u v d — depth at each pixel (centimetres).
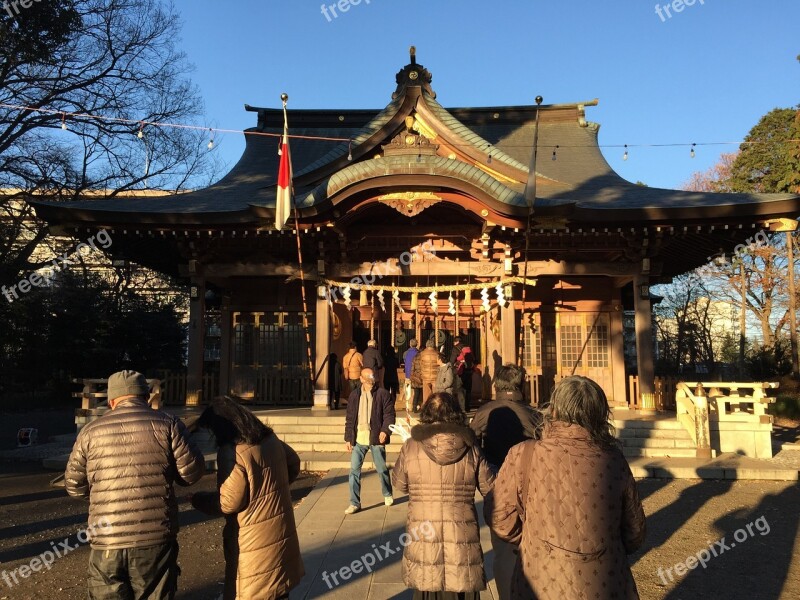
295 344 1702
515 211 1302
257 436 369
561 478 269
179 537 730
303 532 705
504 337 1447
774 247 3173
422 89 1466
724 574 599
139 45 2291
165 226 1400
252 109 2219
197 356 1506
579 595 254
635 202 1448
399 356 1694
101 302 2781
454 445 376
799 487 1000
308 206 1327
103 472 347
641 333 1471
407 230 1520
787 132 3062
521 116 2172
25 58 2011
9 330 2491
